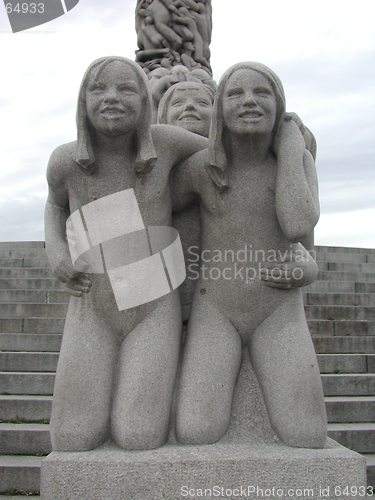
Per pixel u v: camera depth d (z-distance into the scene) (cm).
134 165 218
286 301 226
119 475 189
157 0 1006
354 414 380
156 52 981
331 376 423
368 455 339
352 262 869
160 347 213
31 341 482
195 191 233
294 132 221
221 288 227
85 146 210
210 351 219
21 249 836
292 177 210
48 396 391
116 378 214
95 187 218
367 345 512
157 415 204
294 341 218
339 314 592
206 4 1052
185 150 230
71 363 211
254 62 216
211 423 207
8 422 360
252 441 214
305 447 206
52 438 206
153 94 591
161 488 190
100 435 205
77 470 190
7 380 404
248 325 227
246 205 223
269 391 216
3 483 294
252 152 221
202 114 302
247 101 206
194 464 191
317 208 214
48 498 189
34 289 639
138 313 218
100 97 204
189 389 212
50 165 223
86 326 218
